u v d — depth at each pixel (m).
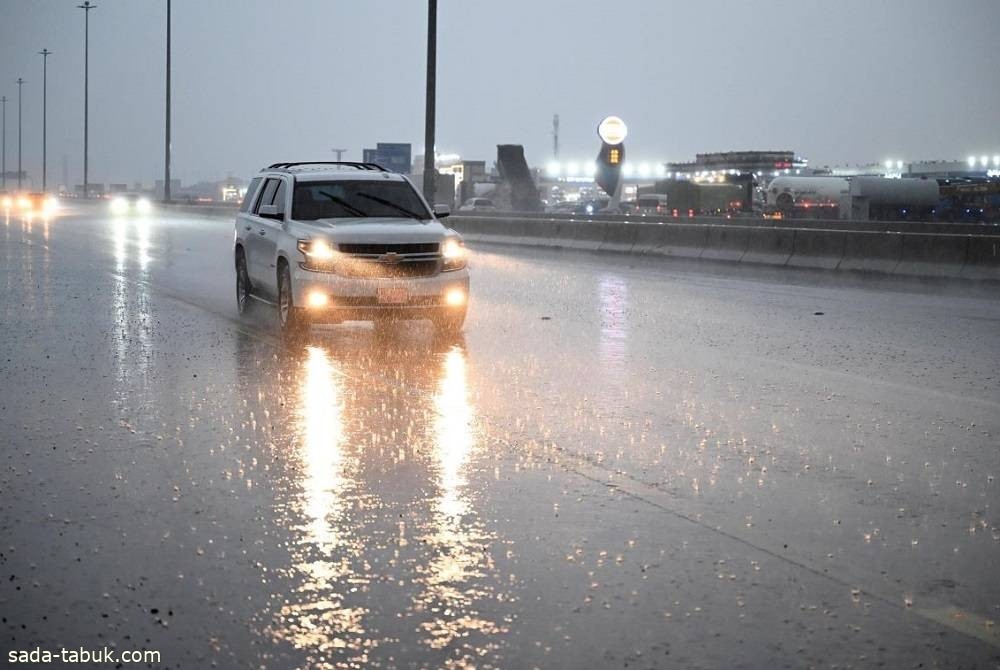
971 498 6.85
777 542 5.95
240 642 4.62
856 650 4.56
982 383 10.94
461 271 14.06
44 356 12.20
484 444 8.18
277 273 14.30
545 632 4.72
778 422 9.02
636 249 31.80
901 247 23.47
